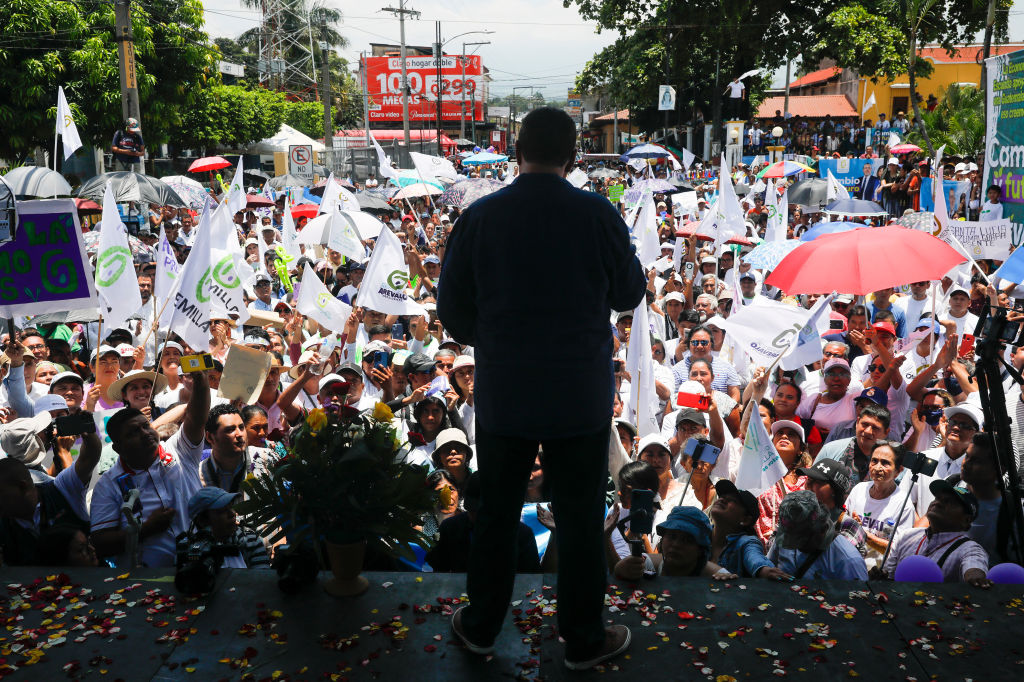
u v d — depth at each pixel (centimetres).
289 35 7350
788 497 416
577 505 266
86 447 446
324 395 625
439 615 298
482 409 262
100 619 294
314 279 840
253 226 1912
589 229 251
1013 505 375
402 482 304
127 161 1948
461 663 273
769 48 4038
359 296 842
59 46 2386
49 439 554
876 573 462
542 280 250
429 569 438
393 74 7769
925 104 3428
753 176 2902
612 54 4609
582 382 253
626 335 867
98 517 423
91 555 402
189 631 287
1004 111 1156
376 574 323
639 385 624
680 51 4212
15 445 522
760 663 271
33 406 662
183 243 1783
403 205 2236
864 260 624
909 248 626
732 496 437
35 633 286
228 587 314
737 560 395
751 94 4753
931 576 371
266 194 2091
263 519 313
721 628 291
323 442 305
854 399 670
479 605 274
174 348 716
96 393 688
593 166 3578
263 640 283
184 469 454
